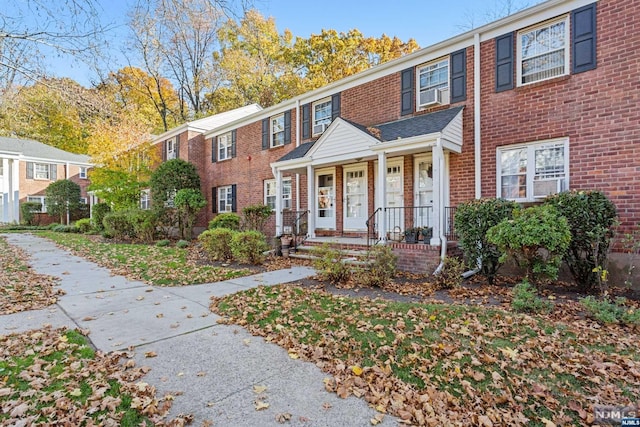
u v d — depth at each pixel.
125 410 2.47
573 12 6.68
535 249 5.25
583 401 2.57
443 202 7.95
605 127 6.32
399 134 8.04
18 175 23.95
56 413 2.42
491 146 7.75
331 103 11.38
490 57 7.80
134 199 16.67
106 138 14.84
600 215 5.44
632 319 3.89
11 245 12.27
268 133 13.74
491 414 2.42
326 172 11.59
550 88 6.96
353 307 4.81
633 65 6.04
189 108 25.78
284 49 25.27
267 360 3.28
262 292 5.71
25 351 3.41
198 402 2.59
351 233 10.82
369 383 2.83
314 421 2.36
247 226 12.40
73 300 5.33
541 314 4.41
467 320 4.16
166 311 4.79
